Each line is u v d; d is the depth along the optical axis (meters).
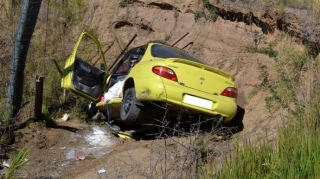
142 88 7.01
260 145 5.35
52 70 9.99
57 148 7.50
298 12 8.16
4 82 8.77
